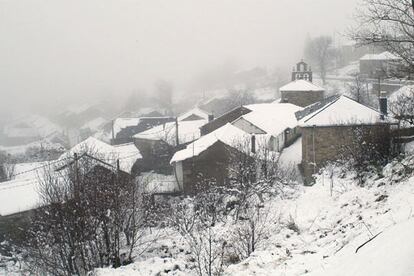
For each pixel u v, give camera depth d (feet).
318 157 93.86
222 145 107.04
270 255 30.27
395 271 14.14
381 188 39.37
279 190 60.70
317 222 37.78
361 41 42.01
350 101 97.40
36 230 46.78
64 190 46.65
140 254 43.62
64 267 41.60
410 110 70.74
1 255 59.52
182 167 108.17
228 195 67.82
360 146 61.62
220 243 38.99
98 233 42.98
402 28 39.86
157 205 66.23
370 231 24.90
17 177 121.49
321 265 23.58
